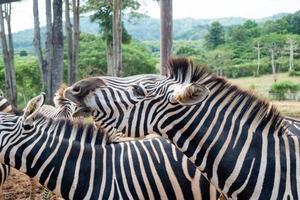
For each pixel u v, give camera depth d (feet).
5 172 16.07
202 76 10.88
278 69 215.51
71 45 57.21
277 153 10.28
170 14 27.20
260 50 243.81
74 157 12.73
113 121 11.41
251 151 10.31
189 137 10.68
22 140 12.47
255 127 10.52
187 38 511.40
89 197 12.66
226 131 10.47
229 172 10.35
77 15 57.88
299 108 69.97
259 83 175.52
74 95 11.62
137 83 11.21
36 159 12.51
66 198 12.80
